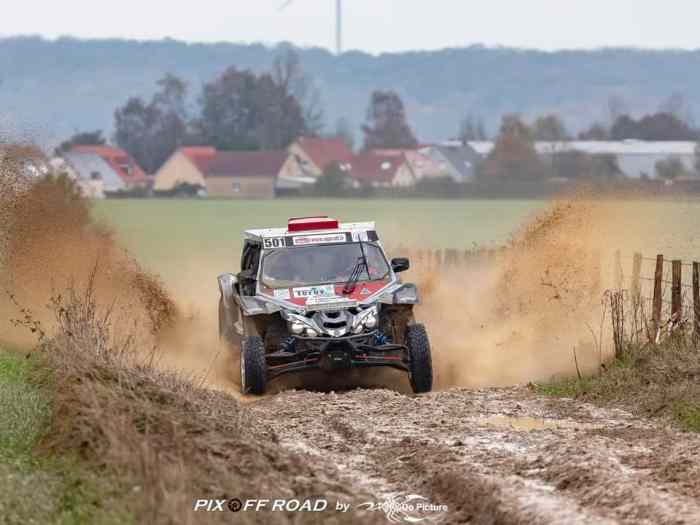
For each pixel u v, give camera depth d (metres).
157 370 36.47
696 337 40.62
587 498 23.78
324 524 21.80
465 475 25.72
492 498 23.66
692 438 30.05
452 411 35.44
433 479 26.16
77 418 27.14
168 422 27.61
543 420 34.09
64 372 32.28
